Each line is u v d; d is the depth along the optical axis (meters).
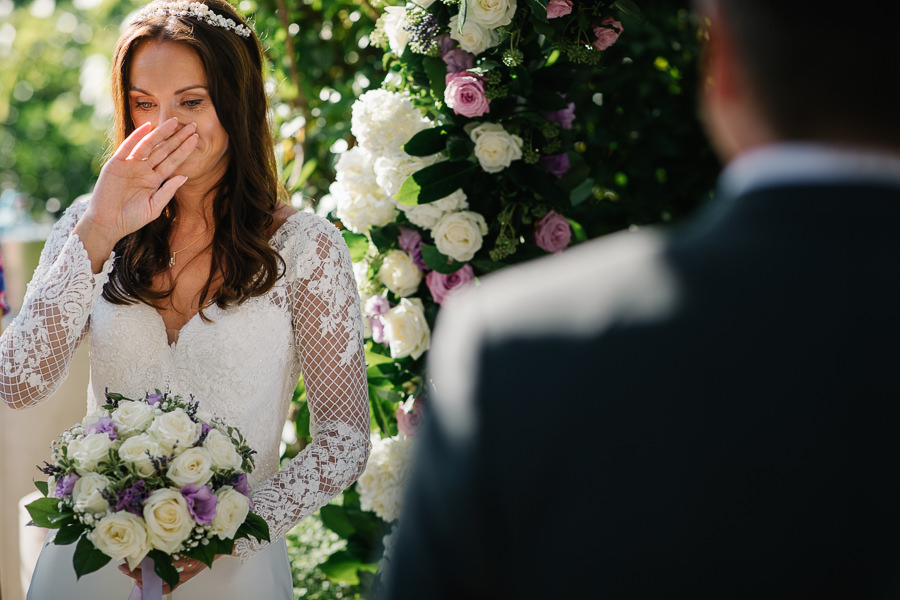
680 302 0.66
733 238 0.66
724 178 0.72
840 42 0.63
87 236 1.92
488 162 2.46
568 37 2.51
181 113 1.97
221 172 2.03
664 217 4.02
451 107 2.50
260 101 2.11
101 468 1.68
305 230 2.02
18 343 1.89
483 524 0.68
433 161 2.58
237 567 1.93
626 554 0.64
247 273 1.96
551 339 0.68
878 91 0.63
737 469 0.63
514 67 2.48
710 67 0.73
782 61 0.65
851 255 0.63
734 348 0.64
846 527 0.61
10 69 11.34
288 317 2.00
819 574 0.61
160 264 2.01
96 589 1.92
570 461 0.66
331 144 3.56
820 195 0.64
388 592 0.73
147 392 1.93
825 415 0.61
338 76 3.85
